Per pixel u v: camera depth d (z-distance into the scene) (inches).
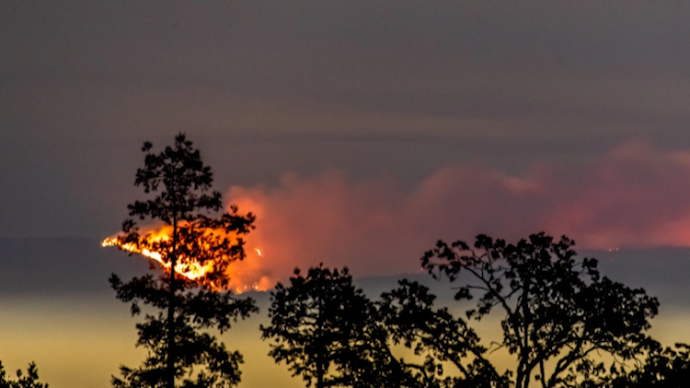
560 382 4899.1
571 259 4980.3
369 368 5093.5
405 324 5039.4
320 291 5408.5
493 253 5064.0
